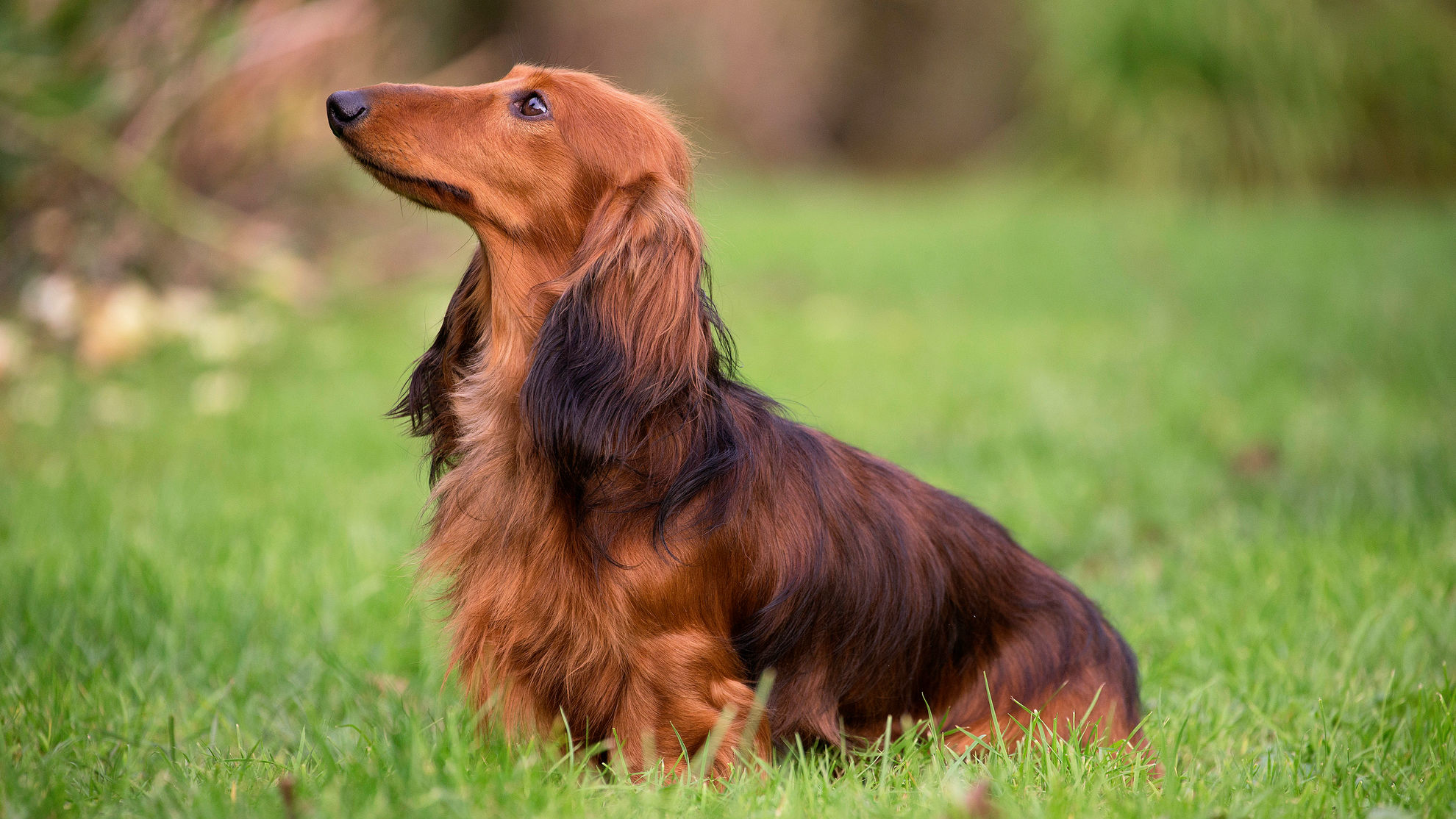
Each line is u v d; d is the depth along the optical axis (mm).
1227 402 7715
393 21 12555
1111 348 9398
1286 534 5312
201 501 5645
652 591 3143
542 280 3459
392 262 11734
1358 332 9344
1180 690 4090
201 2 9406
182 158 9844
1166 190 19250
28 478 5969
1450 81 19016
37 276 8625
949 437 7125
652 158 3451
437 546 3438
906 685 3598
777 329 10109
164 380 8039
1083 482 6262
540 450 3188
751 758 3184
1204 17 18766
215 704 3721
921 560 3598
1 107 8219
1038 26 21156
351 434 6922
